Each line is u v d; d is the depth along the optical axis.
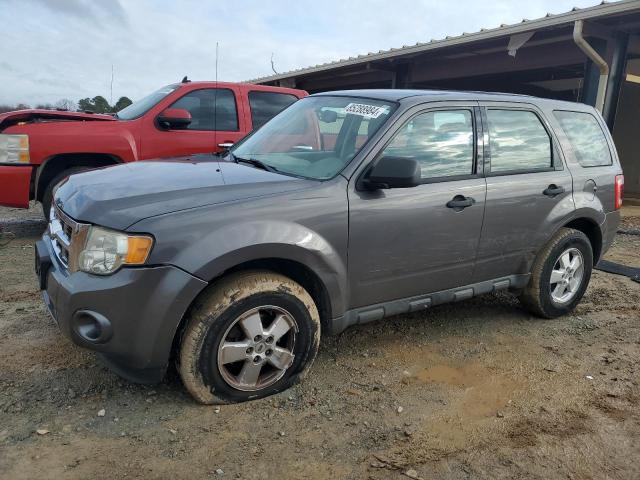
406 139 3.64
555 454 2.83
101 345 2.79
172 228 2.79
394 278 3.62
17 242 6.62
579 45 9.49
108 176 3.43
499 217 4.07
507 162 4.19
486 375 3.67
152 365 2.88
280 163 3.77
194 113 7.19
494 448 2.86
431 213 3.66
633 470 2.74
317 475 2.59
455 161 3.88
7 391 3.12
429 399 3.32
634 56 11.91
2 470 2.48
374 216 3.41
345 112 3.91
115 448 2.69
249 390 3.15
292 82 18.42
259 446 2.78
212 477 2.53
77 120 6.84
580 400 3.38
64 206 3.21
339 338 4.15
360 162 3.43
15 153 6.27
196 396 3.02
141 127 6.84
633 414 3.24
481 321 4.66
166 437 2.80
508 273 4.36
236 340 3.10
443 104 3.86
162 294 2.76
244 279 3.03
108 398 3.11
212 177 3.31
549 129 4.55
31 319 4.13
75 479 2.46
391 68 15.04
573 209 4.56
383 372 3.64
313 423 3.00
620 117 14.47
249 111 7.50
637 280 6.00
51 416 2.91
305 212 3.16
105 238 2.78
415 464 2.71
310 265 3.19
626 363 3.93
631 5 8.41
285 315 3.19
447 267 3.88
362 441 2.87
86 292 2.75
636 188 15.09
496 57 12.84
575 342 4.29
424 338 4.24
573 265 4.79
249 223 2.97
